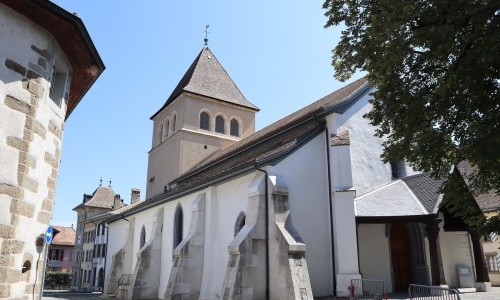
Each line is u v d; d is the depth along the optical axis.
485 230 10.12
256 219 14.73
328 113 17.05
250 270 14.11
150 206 25.19
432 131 10.23
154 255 23.00
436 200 15.29
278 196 14.80
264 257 14.51
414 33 9.56
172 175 29.94
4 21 6.96
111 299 24.41
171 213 22.75
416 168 11.32
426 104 10.25
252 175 16.27
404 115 10.52
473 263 17.38
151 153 34.66
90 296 29.47
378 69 10.56
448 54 9.35
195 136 30.39
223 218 17.84
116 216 30.83
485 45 7.86
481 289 16.39
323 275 15.30
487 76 8.52
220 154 28.31
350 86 21.42
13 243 6.55
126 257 27.66
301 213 15.50
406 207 15.60
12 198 6.59
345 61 11.64
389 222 15.53
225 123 31.88
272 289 14.02
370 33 10.44
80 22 7.59
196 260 18.25
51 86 8.36
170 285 17.66
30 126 7.10
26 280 6.96
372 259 16.78
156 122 35.38
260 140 21.14
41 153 7.46
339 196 15.50
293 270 13.40
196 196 20.20
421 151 10.23
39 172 7.38
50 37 7.79
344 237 15.00
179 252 18.00
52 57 7.87
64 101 8.52
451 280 17.25
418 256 17.08
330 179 16.30
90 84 9.70
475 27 8.38
